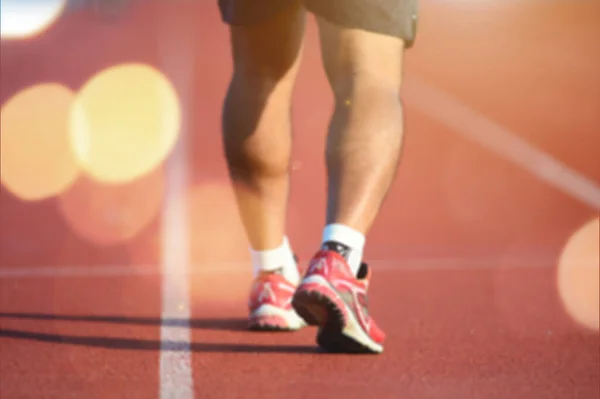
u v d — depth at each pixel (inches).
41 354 369.1
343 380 334.6
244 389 320.5
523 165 1182.3
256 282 422.0
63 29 2746.1
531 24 2625.5
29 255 643.5
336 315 356.5
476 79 2005.4
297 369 348.8
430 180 1067.9
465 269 615.5
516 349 391.9
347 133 357.4
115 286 535.8
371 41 357.4
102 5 2906.0
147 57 2218.3
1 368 345.7
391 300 507.5
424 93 1862.7
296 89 1797.5
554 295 526.9
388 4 355.6
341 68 361.7
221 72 2011.6
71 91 1694.1
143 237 724.0
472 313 472.7
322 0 354.6
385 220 838.5
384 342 399.9
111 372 341.4
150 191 951.0
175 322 439.2
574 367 362.0
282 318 417.4
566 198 973.2
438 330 430.0
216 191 949.8
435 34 2583.7
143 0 3385.8
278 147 401.4
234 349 382.0
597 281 574.2
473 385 332.5
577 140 1373.0
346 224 355.3
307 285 349.7
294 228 785.6
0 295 503.8
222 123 404.5
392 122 358.3
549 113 1621.6
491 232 789.9
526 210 903.7
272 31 381.7
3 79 1812.3
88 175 1035.9
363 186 355.6
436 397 316.2
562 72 2049.7
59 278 559.2
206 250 668.7
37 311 461.7
